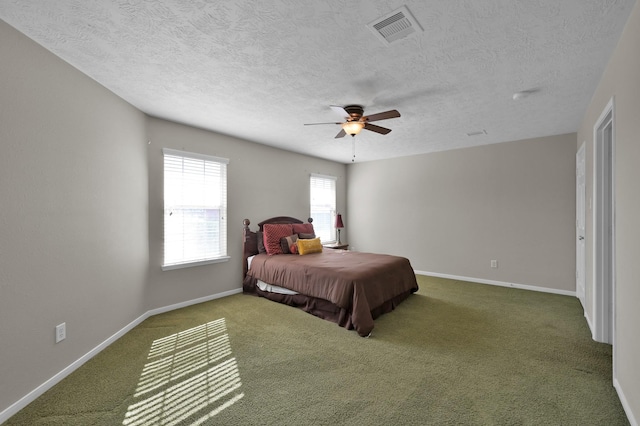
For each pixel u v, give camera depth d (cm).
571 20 172
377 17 169
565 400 182
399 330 294
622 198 181
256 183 464
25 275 185
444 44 197
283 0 155
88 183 241
